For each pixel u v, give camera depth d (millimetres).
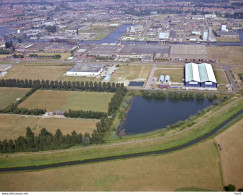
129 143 150125
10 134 164625
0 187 122250
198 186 116438
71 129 167000
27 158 142125
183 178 121688
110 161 135500
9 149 147250
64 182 123062
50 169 132250
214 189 114188
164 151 144500
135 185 118500
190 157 135750
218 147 142875
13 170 135875
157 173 125688
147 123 174875
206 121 169625
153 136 156375
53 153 144375
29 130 156375
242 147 142875
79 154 143375
